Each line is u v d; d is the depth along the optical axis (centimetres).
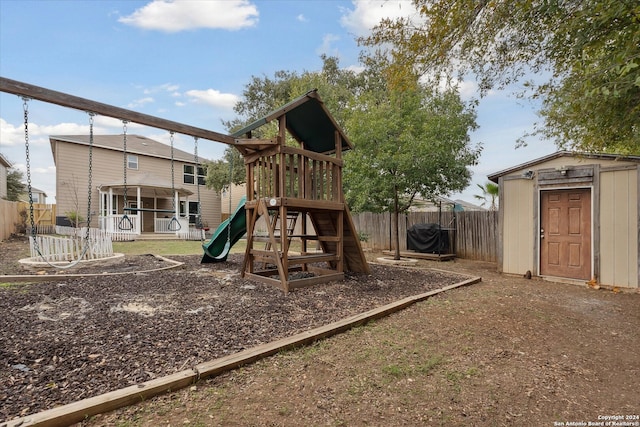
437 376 245
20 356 253
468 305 448
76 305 396
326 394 217
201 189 2166
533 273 675
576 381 242
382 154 826
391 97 880
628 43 279
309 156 559
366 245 1303
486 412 200
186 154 2192
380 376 243
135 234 1539
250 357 260
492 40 420
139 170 1856
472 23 403
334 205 585
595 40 319
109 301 417
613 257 578
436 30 414
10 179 2669
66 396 202
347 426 185
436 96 864
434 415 196
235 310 389
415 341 313
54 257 747
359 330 342
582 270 616
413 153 801
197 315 367
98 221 1667
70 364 244
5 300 411
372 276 625
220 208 2281
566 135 446
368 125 856
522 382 238
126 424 181
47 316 352
